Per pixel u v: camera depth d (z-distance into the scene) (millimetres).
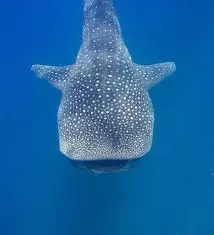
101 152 3330
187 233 5164
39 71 4086
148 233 5141
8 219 5258
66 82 3770
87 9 4031
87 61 3625
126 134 3328
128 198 5113
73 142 3395
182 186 5191
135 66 3793
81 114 3395
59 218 5188
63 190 5176
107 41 3709
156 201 5141
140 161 5047
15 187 5281
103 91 3395
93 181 5102
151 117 3547
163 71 3994
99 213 5121
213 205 5195
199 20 5613
